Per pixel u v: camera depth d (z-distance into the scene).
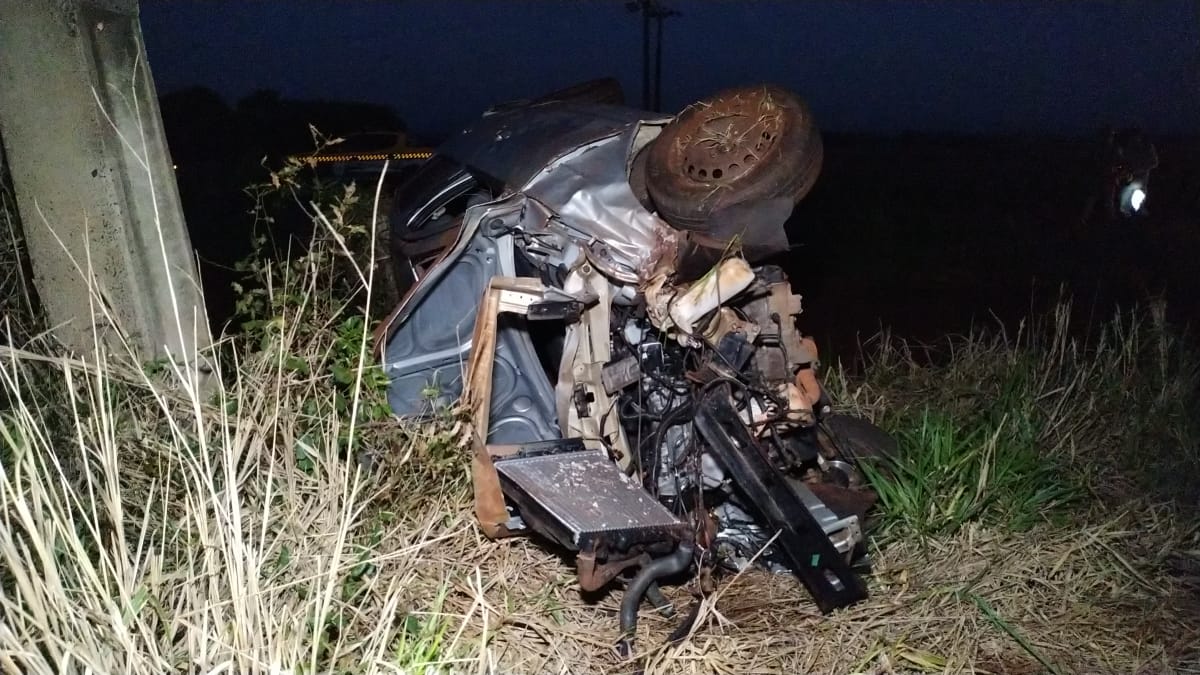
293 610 2.89
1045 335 5.54
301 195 5.31
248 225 6.89
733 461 3.37
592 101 5.17
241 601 2.62
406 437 3.62
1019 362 5.23
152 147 3.76
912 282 9.60
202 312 3.94
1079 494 4.20
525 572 3.59
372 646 2.74
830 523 3.45
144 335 3.77
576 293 3.52
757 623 3.42
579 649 3.23
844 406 5.06
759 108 3.62
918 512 3.91
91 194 3.63
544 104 4.84
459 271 3.88
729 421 3.39
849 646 3.30
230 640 2.63
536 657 3.19
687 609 3.50
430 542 3.26
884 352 5.70
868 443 4.21
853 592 3.41
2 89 3.56
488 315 3.52
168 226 3.83
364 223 5.88
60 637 2.47
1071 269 9.94
